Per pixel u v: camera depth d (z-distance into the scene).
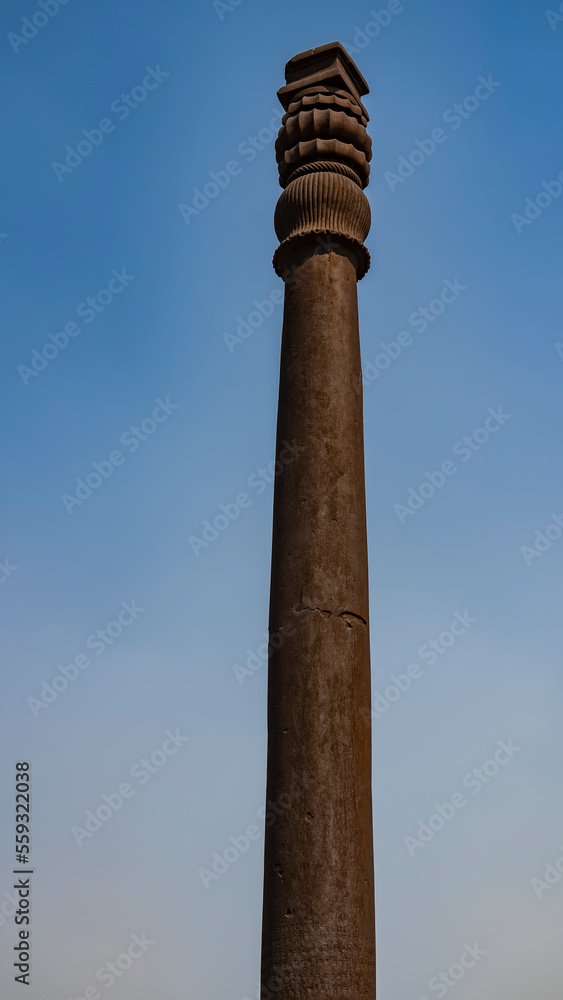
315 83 15.11
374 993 10.68
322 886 10.70
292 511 12.57
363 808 11.30
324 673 11.65
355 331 13.82
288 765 11.34
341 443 12.88
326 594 12.05
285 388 13.43
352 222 14.32
